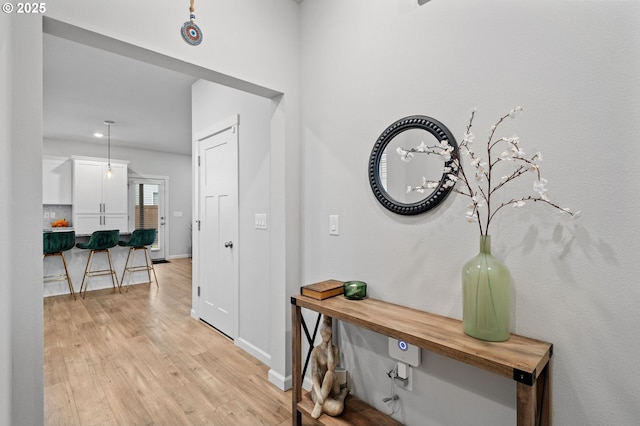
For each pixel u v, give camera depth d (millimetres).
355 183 1846
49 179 5762
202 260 3480
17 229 1182
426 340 1188
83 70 3295
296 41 2184
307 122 2141
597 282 1075
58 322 3412
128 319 3525
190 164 8359
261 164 2592
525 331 1223
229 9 1837
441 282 1472
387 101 1688
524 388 954
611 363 1051
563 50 1140
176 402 2002
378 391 1728
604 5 1056
